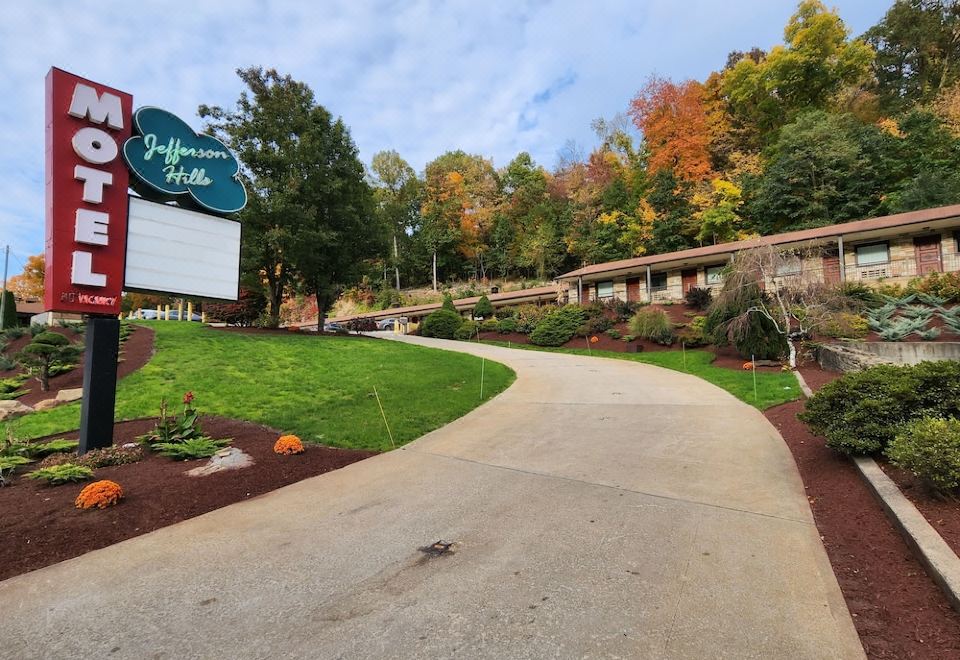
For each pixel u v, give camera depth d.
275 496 4.84
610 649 2.27
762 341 13.44
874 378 4.64
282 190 17.55
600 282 29.92
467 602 2.75
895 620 2.39
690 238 32.75
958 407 4.05
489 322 27.17
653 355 17.36
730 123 38.31
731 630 2.39
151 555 3.56
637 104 41.31
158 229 6.76
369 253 21.64
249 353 12.97
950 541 2.87
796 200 27.39
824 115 29.06
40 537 3.83
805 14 36.00
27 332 16.59
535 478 5.12
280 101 18.22
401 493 4.80
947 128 26.78
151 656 2.37
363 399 9.43
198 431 6.68
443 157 60.69
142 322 17.78
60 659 2.37
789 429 6.61
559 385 11.59
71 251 5.95
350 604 2.78
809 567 2.99
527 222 49.50
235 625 2.61
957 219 17.45
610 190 38.62
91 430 6.00
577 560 3.22
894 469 4.07
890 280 19.14
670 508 4.11
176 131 6.99
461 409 8.98
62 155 5.94
